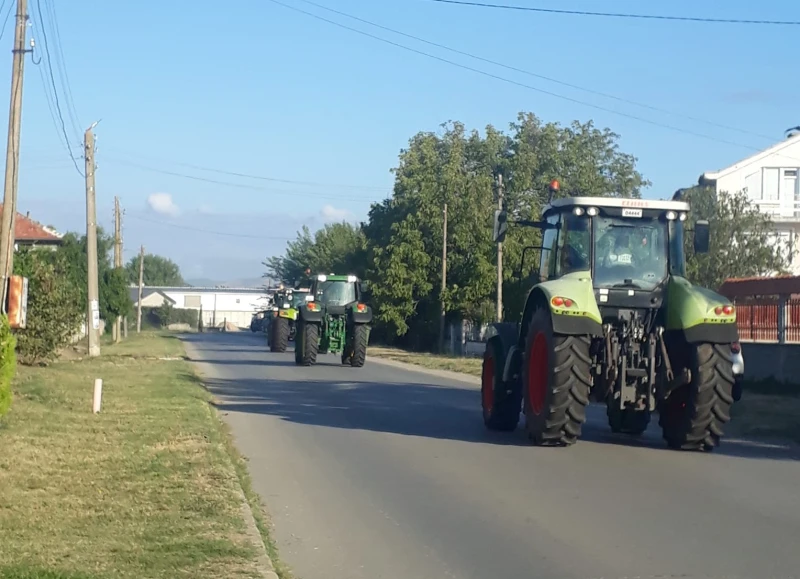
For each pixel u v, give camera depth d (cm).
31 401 1579
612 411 1355
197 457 1059
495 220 1330
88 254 3209
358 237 6116
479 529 784
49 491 870
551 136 5519
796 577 645
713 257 3122
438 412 1656
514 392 1345
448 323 4638
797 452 1212
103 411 1480
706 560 688
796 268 3966
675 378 1166
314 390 2083
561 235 1262
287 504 880
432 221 4691
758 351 2234
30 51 2125
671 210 1235
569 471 1045
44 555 650
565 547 726
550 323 1163
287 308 3931
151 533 721
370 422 1499
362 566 677
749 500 895
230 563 645
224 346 4644
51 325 2472
